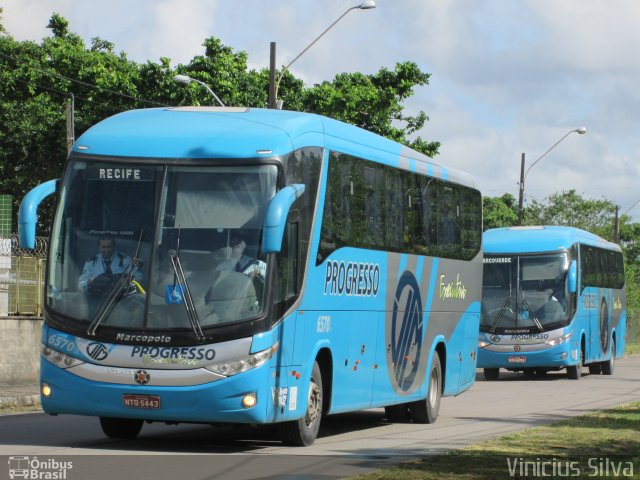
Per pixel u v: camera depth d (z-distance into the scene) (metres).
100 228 13.21
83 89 45.50
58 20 49.81
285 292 13.38
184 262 12.96
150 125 13.76
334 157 14.96
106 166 13.37
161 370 12.77
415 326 18.28
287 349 13.43
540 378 35.88
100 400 12.91
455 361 20.62
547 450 13.72
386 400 17.06
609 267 41.06
